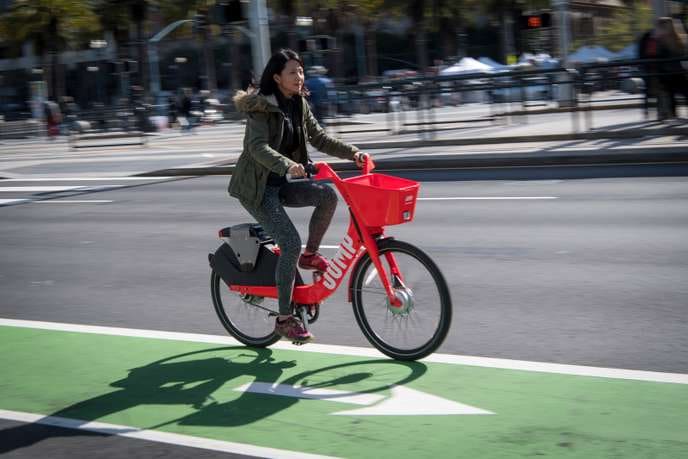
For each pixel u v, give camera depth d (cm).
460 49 8062
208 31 7512
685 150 1720
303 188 670
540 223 1229
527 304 832
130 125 4038
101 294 1006
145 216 1605
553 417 548
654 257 980
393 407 586
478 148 2175
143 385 667
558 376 625
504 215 1313
